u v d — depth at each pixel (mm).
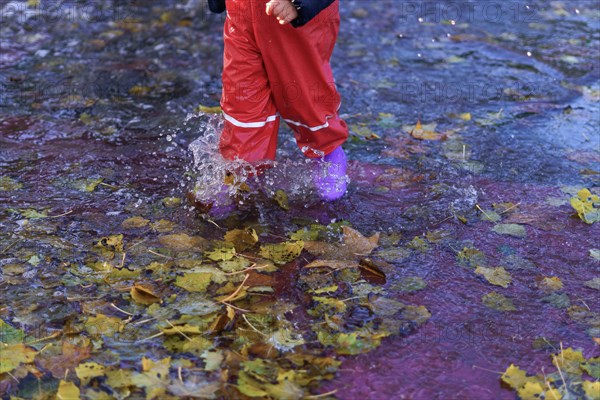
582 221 2918
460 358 2186
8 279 2473
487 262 2652
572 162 3387
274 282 2500
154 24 5113
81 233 2754
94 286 2459
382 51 4719
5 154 3332
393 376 2107
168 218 2869
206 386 2037
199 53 4648
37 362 2115
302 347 2203
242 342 2213
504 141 3584
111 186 3094
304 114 2844
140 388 2031
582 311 2402
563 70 4461
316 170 3035
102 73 4305
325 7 2523
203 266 2572
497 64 4551
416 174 3264
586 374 2131
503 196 3098
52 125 3643
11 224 2795
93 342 2201
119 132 3590
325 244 2721
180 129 3633
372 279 2539
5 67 4332
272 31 2639
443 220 2914
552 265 2646
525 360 2188
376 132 3668
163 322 2289
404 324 2316
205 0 5559
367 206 2996
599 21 5266
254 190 3029
